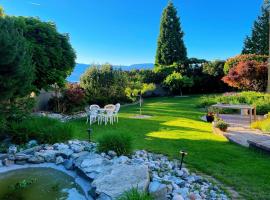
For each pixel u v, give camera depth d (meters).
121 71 20.62
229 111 14.60
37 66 10.27
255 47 34.38
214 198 4.00
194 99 24.38
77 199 3.96
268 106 13.91
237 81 21.42
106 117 11.13
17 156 5.39
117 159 5.05
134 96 21.86
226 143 7.61
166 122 11.62
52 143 6.38
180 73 30.89
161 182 4.21
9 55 6.09
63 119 12.05
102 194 3.66
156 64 38.91
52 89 13.17
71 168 5.05
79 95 14.25
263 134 8.59
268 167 5.43
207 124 11.24
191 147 7.08
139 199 3.27
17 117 7.20
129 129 9.82
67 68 11.96
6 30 6.13
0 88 6.27
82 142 6.58
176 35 37.97
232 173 5.08
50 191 4.21
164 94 30.80
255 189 4.35
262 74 20.80
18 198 4.00
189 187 4.33
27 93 7.57
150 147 7.00
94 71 18.06
